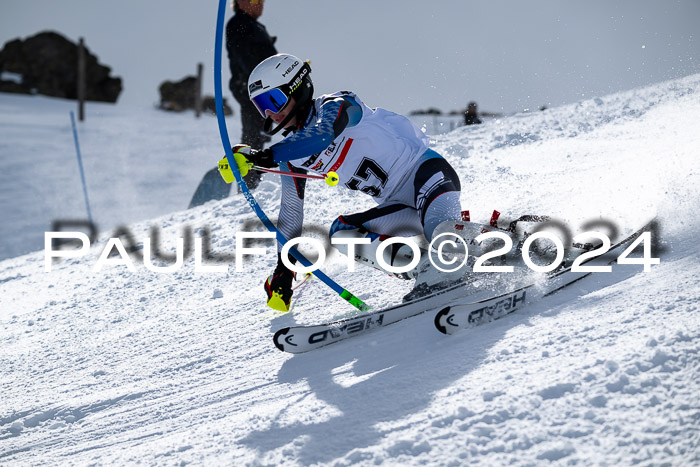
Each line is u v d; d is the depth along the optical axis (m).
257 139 22.56
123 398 9.56
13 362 12.75
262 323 11.35
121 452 7.68
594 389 6.06
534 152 20.17
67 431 8.89
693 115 20.94
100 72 102.25
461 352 7.68
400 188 10.02
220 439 7.21
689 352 6.15
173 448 7.30
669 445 5.19
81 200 47.44
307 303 11.64
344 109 8.97
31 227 42.69
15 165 57.31
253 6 21.59
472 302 8.87
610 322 7.30
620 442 5.36
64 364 11.96
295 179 10.47
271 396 8.16
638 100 24.81
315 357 9.07
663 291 7.70
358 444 6.35
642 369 6.13
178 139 67.00
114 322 14.04
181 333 12.11
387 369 7.91
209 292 14.48
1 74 98.50
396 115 9.99
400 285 11.30
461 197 16.17
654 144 17.56
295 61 9.18
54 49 99.69
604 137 20.50
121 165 56.59
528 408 6.07
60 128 72.94
